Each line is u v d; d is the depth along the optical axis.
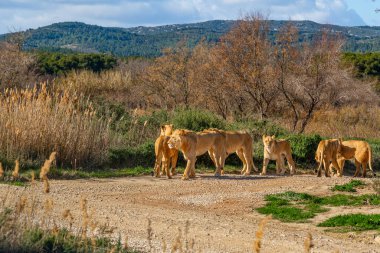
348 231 15.55
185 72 51.16
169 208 17.80
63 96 28.42
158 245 12.44
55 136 24.36
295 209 17.81
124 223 14.84
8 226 10.69
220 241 13.56
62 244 10.84
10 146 23.36
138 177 24.22
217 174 25.34
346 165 31.14
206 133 24.84
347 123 46.88
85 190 20.09
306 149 30.78
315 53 43.62
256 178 24.70
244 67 43.47
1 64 48.25
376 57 79.38
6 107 24.39
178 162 27.98
